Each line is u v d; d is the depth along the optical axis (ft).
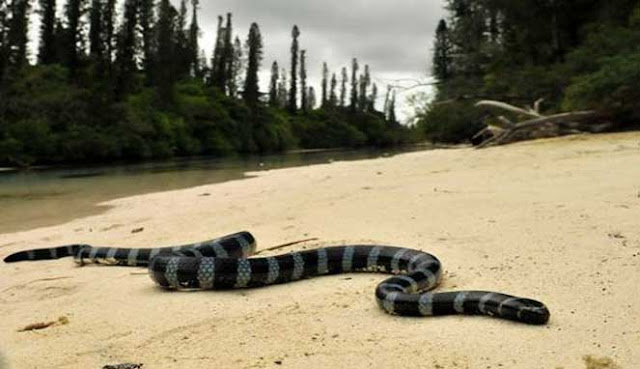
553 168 54.85
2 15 195.93
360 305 20.88
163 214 47.29
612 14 136.77
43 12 256.73
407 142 435.53
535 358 15.61
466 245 27.89
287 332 18.45
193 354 17.04
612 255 23.94
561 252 25.07
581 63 122.42
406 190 47.60
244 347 17.38
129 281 26.30
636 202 33.91
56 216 53.16
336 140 396.78
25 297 24.57
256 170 114.93
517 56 160.04
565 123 95.45
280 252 29.66
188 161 182.39
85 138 177.17
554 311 18.75
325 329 18.57
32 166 162.30
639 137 80.23
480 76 173.27
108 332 19.26
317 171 80.94
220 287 23.76
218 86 349.00
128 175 112.47
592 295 19.86
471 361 15.66
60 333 19.38
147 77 276.00
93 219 48.70
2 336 19.31
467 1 203.41
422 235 30.60
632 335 16.62
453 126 159.12
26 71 206.18
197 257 24.12
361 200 44.11
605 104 95.50
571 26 151.64
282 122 352.90
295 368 15.78
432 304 19.15
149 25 280.51
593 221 29.94
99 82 223.51
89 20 243.40
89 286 25.77
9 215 54.90
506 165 62.08
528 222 31.14
